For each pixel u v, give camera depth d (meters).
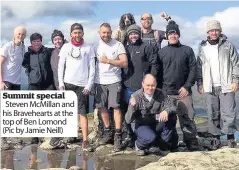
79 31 7.76
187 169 6.04
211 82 8.12
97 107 8.16
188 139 8.16
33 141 9.02
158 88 7.84
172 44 7.89
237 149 6.99
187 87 7.89
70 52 7.82
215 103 8.22
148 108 7.52
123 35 8.87
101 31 7.86
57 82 8.41
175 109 7.55
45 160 7.42
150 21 8.90
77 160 7.39
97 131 9.16
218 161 6.38
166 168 6.10
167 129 7.70
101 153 7.93
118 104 7.91
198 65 8.30
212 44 8.15
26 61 8.70
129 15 8.88
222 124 8.13
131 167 6.84
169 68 7.87
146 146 7.68
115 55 7.88
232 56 8.02
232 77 8.02
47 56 8.62
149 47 7.89
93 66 7.92
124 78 8.04
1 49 8.49
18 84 8.81
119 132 7.99
